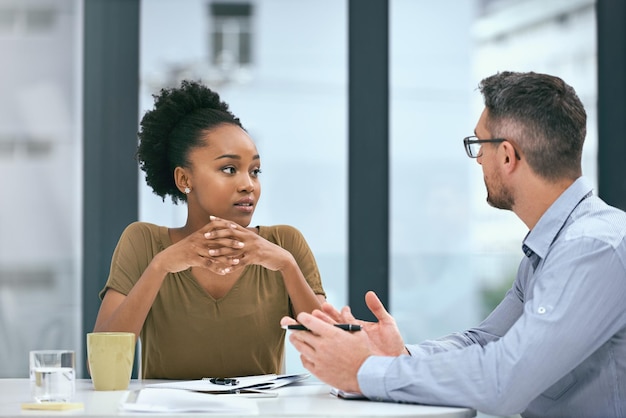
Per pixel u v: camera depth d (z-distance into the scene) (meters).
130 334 1.87
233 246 2.07
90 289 3.11
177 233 2.30
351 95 3.18
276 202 3.17
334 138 3.19
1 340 3.11
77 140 3.14
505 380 1.61
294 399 1.73
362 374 1.69
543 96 1.81
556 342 1.63
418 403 1.66
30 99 3.13
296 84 3.17
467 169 3.24
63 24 3.14
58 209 3.13
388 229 3.20
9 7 3.12
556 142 1.80
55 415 1.51
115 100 3.14
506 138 1.83
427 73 3.23
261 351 2.21
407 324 3.22
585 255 1.68
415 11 3.22
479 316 3.24
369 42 3.19
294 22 3.17
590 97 3.28
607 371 1.74
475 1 3.24
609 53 3.26
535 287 1.71
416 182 3.22
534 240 1.83
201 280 2.20
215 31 3.15
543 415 1.82
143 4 3.14
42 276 3.12
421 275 3.23
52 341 3.12
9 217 3.12
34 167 3.13
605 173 3.26
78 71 3.14
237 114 3.16
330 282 3.20
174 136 2.25
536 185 1.82
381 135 3.19
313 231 3.19
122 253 2.27
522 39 3.26
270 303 2.22
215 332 2.18
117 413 1.53
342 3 3.19
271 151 3.17
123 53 3.14
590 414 1.76
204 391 1.79
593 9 3.28
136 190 3.13
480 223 3.24
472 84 3.24
